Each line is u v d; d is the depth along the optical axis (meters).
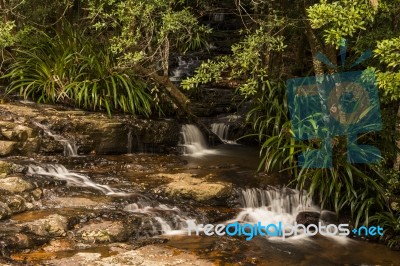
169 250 5.32
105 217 5.69
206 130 9.42
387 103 6.89
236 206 6.60
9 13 9.91
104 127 7.96
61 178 6.59
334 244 6.00
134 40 7.78
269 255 5.50
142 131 8.41
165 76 8.78
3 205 5.46
